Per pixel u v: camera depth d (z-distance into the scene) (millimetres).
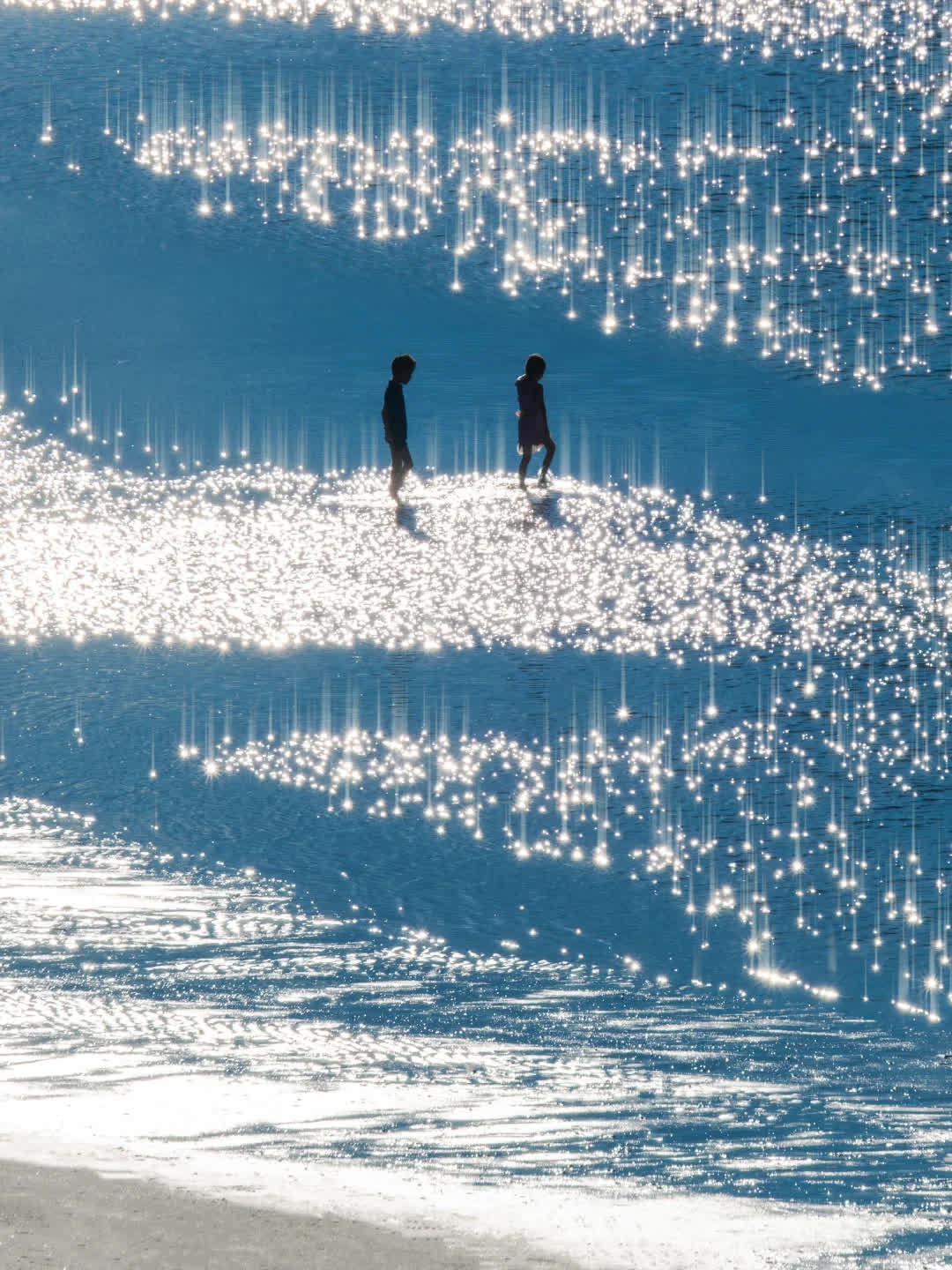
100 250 119188
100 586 67125
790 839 45750
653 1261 20406
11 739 51531
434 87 159250
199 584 67750
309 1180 22547
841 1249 21031
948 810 47688
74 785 48031
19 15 186000
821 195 131000
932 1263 20672
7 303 109000
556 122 148500
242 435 88312
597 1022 33562
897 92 157375
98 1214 20828
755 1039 32625
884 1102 28625
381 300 111312
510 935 39031
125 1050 29297
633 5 190500
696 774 50125
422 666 59094
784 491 79438
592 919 40406
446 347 103625
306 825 45812
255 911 39531
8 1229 20266
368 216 127062
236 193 131000
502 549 72500
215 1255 19812
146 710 54281
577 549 72312
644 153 140500
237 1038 30375
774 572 69125
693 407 93375
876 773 50219
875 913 41188
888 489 79500
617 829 46219
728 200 130000
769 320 107875
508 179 134500
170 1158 23156
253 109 150875
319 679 57531
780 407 93312
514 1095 27578
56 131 144000
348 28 181375
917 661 59625
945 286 113188
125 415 90875
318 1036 30875
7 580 67562
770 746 52281
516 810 47406
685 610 64875
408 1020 32500
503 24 183250
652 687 57094
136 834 44562
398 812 46906
